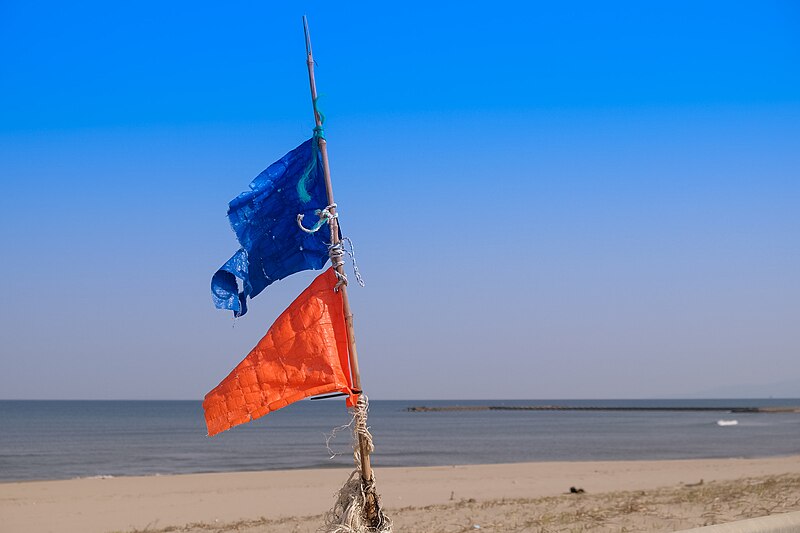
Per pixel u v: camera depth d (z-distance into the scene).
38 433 79.62
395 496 20.25
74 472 36.47
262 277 6.50
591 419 121.94
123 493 22.53
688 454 44.66
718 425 93.25
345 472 30.28
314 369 6.12
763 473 26.11
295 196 6.50
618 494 17.14
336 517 6.10
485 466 31.86
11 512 18.36
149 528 15.37
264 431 84.12
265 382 6.08
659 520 10.83
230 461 42.12
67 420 122.75
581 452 47.22
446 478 25.59
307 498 20.64
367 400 6.24
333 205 6.36
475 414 157.38
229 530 13.68
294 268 6.55
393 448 52.06
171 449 53.62
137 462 42.12
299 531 13.02
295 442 62.09
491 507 14.84
